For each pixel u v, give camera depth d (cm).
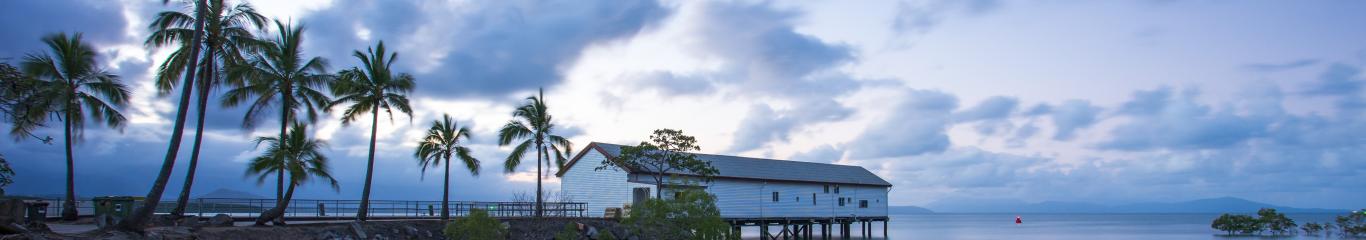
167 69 2900
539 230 4212
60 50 3503
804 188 6084
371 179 3925
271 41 2933
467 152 4562
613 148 5397
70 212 3450
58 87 3045
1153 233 10875
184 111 2588
